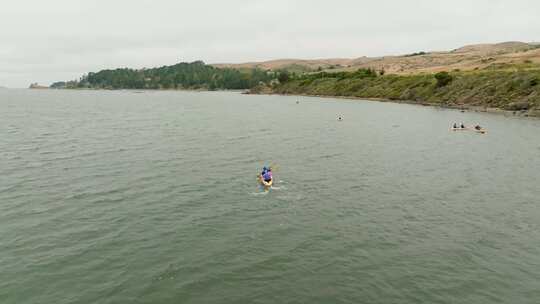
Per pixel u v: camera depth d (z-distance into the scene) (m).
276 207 32.78
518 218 30.45
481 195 35.97
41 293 20.17
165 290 20.56
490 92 114.50
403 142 63.72
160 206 32.78
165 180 40.47
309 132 75.19
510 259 23.92
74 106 155.88
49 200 33.91
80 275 21.91
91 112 124.06
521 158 51.22
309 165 47.47
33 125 86.62
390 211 31.94
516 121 86.69
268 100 184.25
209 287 20.86
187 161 49.16
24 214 30.61
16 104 170.50
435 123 87.25
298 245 25.70
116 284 21.06
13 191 36.16
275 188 38.00
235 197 35.28
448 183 39.81
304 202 34.06
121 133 73.62
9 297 19.80
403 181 40.56
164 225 28.86
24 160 48.94
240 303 19.50
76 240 26.23
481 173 43.72
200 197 35.16
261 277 21.86
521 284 21.20
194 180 40.59
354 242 26.20
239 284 21.16
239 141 64.62
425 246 25.64
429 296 20.08
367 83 186.00
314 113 113.44
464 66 177.25
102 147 58.50
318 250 25.05
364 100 164.50
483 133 72.12
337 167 46.47
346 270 22.61
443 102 128.12
